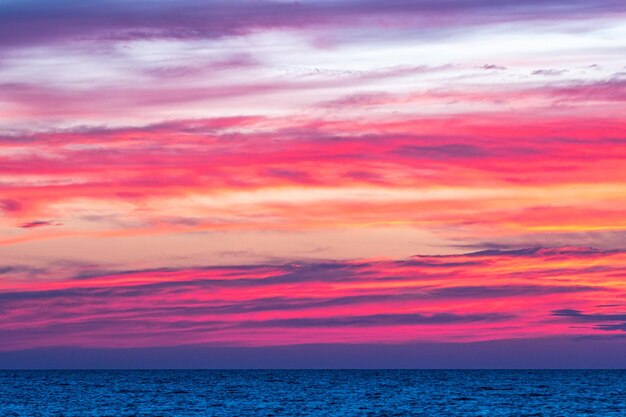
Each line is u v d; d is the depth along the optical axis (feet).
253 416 415.23
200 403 512.22
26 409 465.06
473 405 486.79
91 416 417.90
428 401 527.40
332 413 431.02
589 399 545.85
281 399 554.05
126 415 422.82
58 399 559.79
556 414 422.41
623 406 477.36
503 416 412.36
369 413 430.20
